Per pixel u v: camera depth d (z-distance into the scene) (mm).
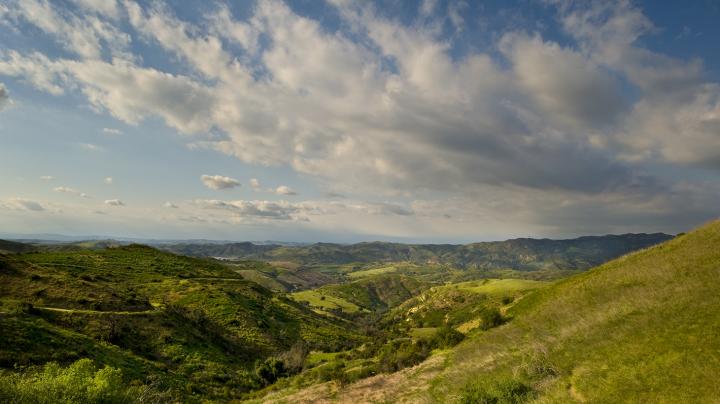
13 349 48938
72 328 67875
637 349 21688
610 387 19641
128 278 146125
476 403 25562
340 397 45219
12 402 24047
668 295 27359
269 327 136875
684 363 18250
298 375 75188
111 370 31062
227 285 184000
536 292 59156
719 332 19328
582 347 26109
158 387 56312
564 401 20859
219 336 106000
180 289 144625
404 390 41031
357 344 139750
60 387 27078
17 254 145250
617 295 34562
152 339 79812
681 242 44281
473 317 70688
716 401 15039
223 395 68062
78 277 114062
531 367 27234
